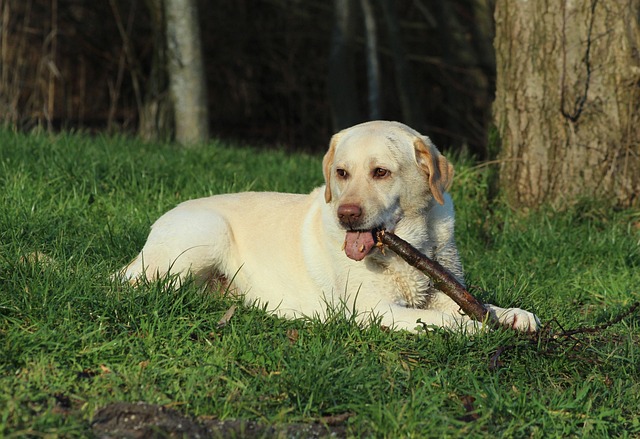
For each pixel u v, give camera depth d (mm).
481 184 9883
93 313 5352
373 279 5984
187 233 6469
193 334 5418
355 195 5598
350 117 20531
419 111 22328
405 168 5781
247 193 7043
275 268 6492
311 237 6301
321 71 25250
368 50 20797
